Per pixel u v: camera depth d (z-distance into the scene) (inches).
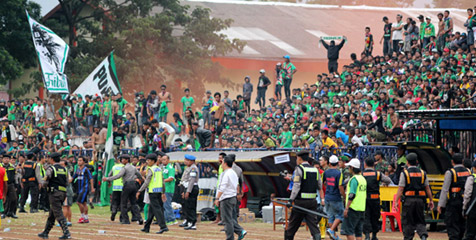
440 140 2041.1
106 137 2657.5
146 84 4581.7
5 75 4456.2
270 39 4655.5
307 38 4645.7
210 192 2161.7
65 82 3085.6
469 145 2031.3
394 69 2992.1
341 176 1515.7
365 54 3442.4
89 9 4901.6
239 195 1721.2
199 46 4704.7
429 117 2004.2
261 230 1803.6
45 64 3026.6
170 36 4621.1
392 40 3472.0
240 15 4899.1
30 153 2325.3
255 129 2930.6
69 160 2662.4
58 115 3737.7
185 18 4662.9
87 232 1785.2
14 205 2245.3
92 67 4498.0
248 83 3597.4
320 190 1409.9
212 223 2003.0
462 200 1416.1
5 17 4569.4
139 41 4554.6
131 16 4643.2
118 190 2068.2
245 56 4498.0
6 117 3841.0
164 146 2405.3
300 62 4458.7
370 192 1465.3
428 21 3211.1
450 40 3024.1
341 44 3516.2
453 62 2689.5
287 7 5103.3
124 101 3282.5
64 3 4692.4
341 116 2583.7
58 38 3078.2
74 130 3326.8
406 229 1400.1
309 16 4980.3
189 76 4537.4
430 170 2018.9
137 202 2171.5
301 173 1359.5
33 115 3659.0
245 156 2059.5
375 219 1475.1
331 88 3043.8
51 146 3019.2
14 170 2247.8
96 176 2746.1
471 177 1376.7
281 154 2004.2
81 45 4692.4
